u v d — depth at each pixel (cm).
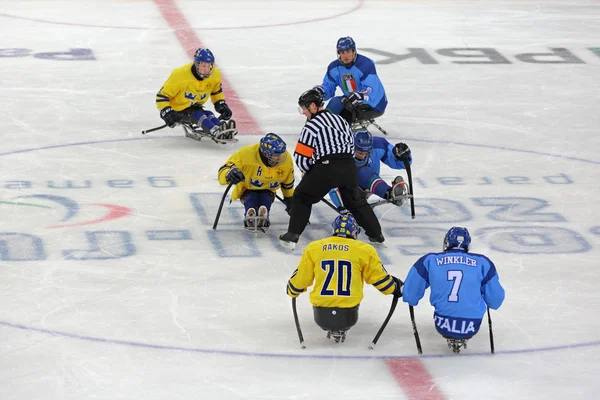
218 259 2530
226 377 1922
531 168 3394
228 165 2605
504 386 1914
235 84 4516
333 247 1994
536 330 2169
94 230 2695
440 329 1970
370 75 3516
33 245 2572
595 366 2012
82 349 2019
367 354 2031
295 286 2023
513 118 4062
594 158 3541
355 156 2773
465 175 3297
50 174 3181
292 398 1850
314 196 2559
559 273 2500
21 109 3988
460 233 1988
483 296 1973
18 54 4994
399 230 2773
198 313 2211
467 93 4466
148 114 4000
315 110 2539
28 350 2006
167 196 3005
